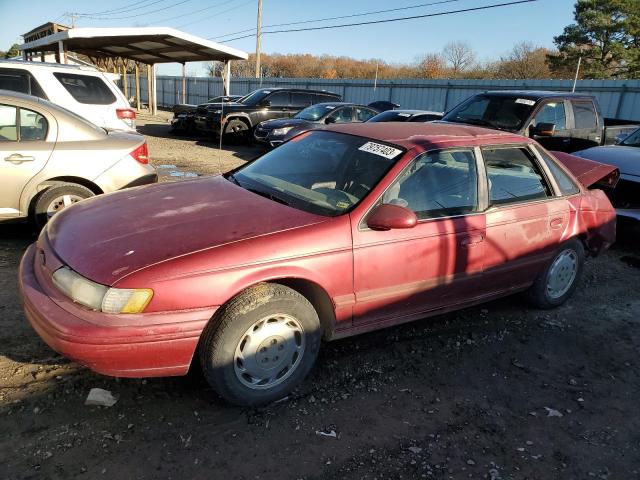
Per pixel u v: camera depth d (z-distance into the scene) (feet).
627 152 22.04
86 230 10.00
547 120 27.78
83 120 17.88
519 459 9.25
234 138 51.06
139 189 12.48
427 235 11.41
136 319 8.50
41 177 16.69
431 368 11.92
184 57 73.67
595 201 15.65
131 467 8.29
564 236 14.60
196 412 9.71
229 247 9.23
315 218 10.42
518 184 13.66
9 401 9.50
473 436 9.75
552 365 12.53
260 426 9.50
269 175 12.85
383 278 10.93
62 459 8.30
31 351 11.14
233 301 9.28
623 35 123.24
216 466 8.47
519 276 13.96
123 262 8.79
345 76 212.23
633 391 11.72
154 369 8.91
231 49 62.59
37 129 16.84
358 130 13.38
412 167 11.53
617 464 9.34
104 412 9.46
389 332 13.39
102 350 8.39
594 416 10.68
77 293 8.68
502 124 27.61
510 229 13.10
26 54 87.81
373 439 9.43
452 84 92.94
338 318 10.68
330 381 11.07
